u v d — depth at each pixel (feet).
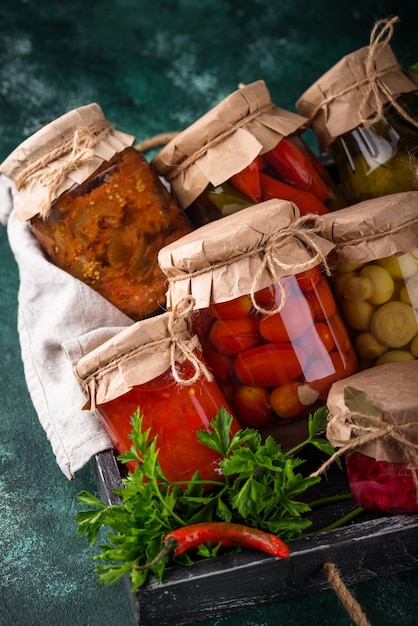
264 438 2.22
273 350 2.10
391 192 2.37
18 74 3.88
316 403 2.18
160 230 2.34
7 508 2.36
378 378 2.04
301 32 3.98
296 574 1.96
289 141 2.36
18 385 2.71
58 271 2.40
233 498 1.99
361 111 2.35
